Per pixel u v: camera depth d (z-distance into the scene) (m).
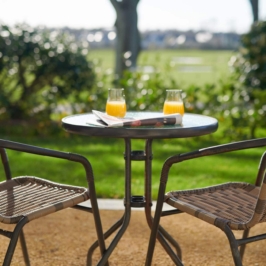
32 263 3.48
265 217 2.57
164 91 7.71
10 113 8.33
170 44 55.94
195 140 7.74
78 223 4.21
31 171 5.81
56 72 8.30
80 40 8.60
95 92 7.94
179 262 3.00
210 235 3.97
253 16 11.60
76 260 3.54
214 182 5.38
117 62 10.18
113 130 2.71
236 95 7.94
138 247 3.74
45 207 2.70
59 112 8.02
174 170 5.88
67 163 6.23
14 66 8.27
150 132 2.69
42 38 8.27
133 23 10.11
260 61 7.99
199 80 18.77
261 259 3.54
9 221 2.59
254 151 6.96
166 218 4.31
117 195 4.89
